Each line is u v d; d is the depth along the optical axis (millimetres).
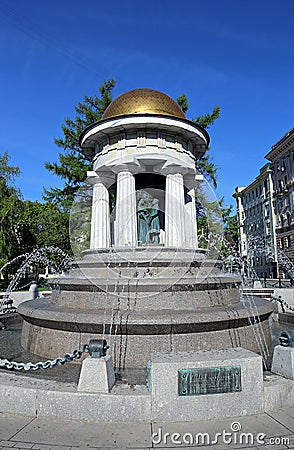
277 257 52062
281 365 4633
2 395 4238
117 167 11359
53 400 4082
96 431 3730
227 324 6504
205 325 6262
